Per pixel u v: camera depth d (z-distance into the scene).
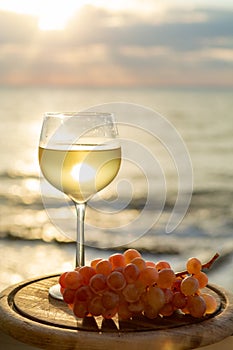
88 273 1.14
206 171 15.32
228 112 30.53
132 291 1.11
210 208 11.12
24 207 11.55
